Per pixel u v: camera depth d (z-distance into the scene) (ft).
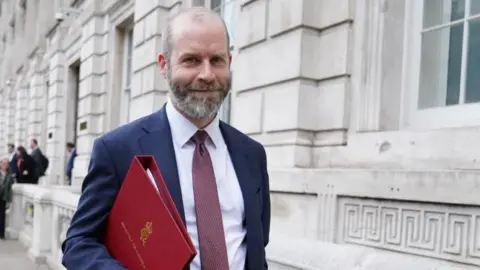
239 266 5.58
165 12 30.30
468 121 12.80
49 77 64.08
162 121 5.71
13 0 107.96
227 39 5.68
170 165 5.38
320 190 14.76
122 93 40.14
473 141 11.64
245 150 6.20
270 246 9.93
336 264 8.16
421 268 7.21
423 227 11.64
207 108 5.45
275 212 16.80
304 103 16.93
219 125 6.19
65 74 57.21
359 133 15.30
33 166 45.03
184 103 5.44
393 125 15.19
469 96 13.11
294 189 15.79
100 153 5.36
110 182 5.30
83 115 44.60
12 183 34.68
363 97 15.49
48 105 63.10
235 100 20.92
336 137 16.11
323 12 17.03
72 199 21.34
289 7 17.48
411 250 11.88
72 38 52.08
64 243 5.38
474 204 10.35
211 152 5.82
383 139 14.21
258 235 5.78
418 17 14.92
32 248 27.53
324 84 16.79
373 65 15.28
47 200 26.08
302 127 16.88
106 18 41.88
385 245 12.60
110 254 5.23
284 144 17.20
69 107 56.54
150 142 5.49
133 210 5.04
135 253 4.96
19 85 86.53
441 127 13.62
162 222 4.75
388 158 13.92
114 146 5.39
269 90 18.48
